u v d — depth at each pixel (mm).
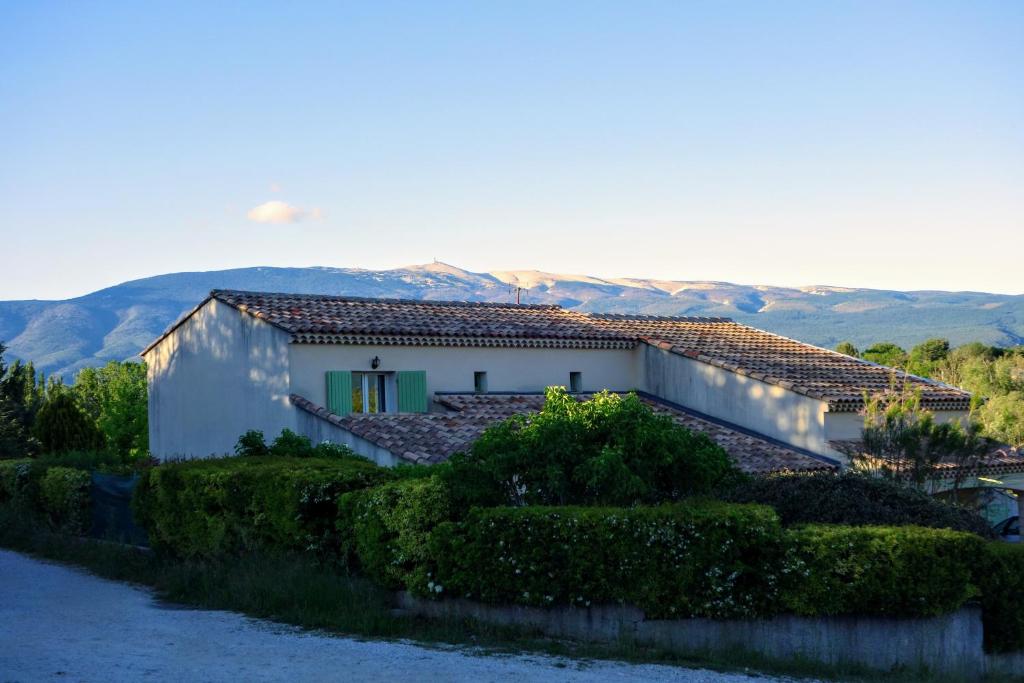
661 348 31234
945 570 12516
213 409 27938
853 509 14188
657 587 12195
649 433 13977
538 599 12633
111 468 24172
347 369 26109
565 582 12617
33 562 19203
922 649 12602
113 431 54344
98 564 18125
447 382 27844
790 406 27875
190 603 14492
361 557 14242
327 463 16406
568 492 13828
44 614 13438
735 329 35781
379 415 24906
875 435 20641
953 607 12594
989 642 13156
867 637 12438
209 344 28188
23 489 23859
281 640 11758
